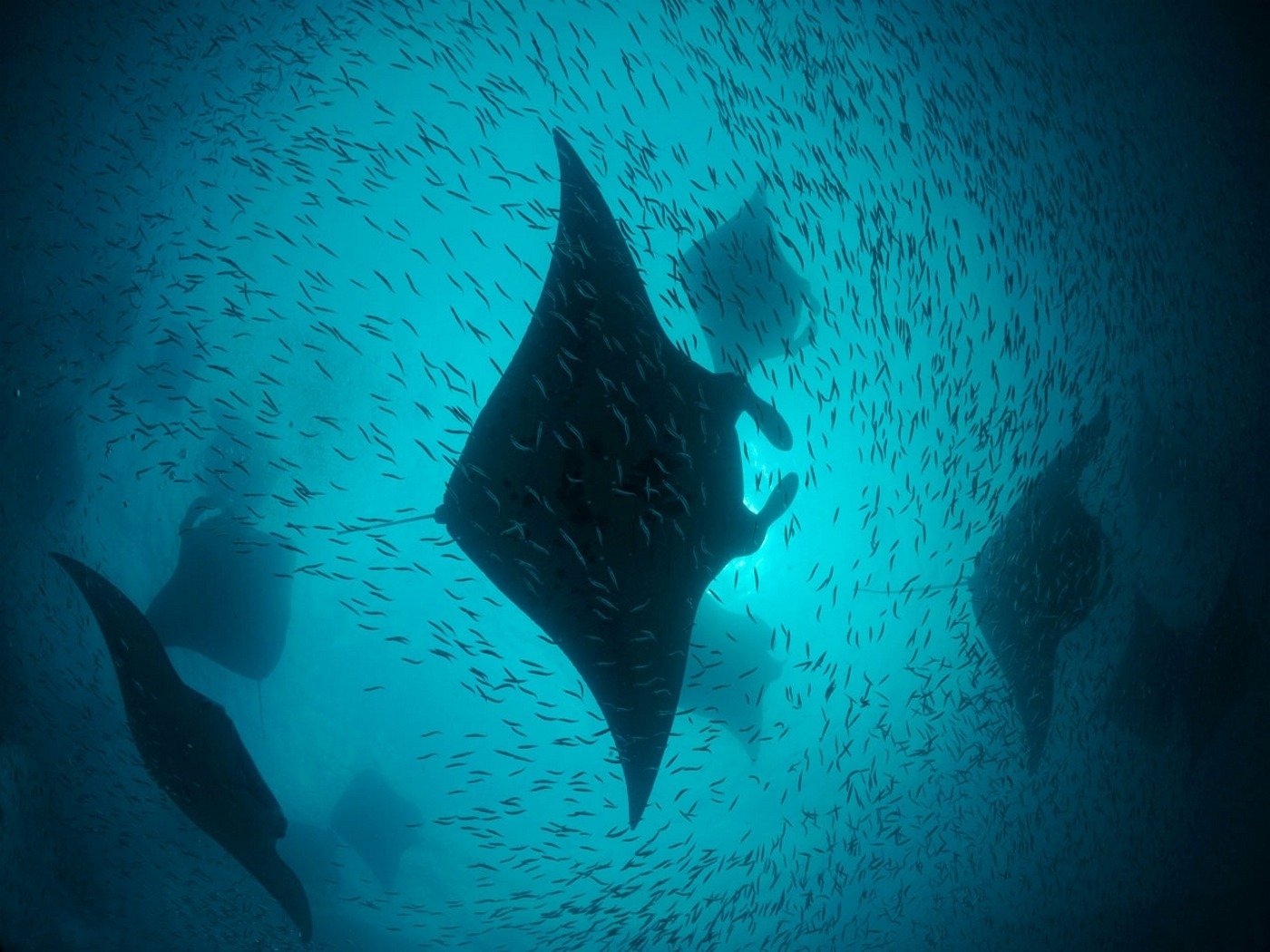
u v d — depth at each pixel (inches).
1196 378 265.0
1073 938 216.7
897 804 240.7
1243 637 192.5
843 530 242.7
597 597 121.1
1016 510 169.6
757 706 195.8
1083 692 241.4
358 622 236.7
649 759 126.0
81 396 240.2
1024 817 242.1
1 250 246.1
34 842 207.9
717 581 232.4
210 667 230.4
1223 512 246.7
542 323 121.0
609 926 219.9
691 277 184.2
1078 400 238.4
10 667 228.7
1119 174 280.2
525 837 232.7
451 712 237.9
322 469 237.0
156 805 221.6
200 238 255.3
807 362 243.8
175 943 200.5
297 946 205.3
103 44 263.9
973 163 263.6
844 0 265.4
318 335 242.4
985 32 270.8
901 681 243.1
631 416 119.0
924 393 251.1
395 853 206.7
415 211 256.7
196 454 234.7
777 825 236.8
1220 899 218.2
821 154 215.6
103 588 119.0
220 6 262.1
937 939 219.8
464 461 117.0
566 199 122.7
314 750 231.5
